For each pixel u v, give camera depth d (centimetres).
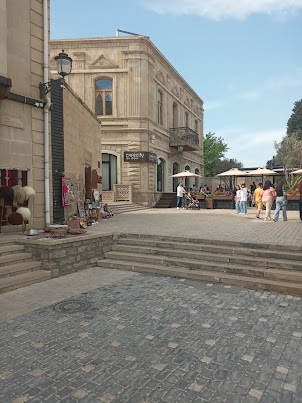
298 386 295
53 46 2162
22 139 850
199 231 928
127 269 730
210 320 446
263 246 704
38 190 895
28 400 272
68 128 1091
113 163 2225
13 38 826
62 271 682
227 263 679
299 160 3173
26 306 498
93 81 2167
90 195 1370
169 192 2564
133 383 298
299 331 411
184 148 2742
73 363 333
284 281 588
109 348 365
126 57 2145
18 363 332
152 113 2280
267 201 1298
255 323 436
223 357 346
